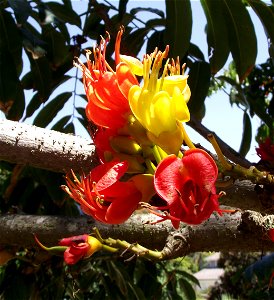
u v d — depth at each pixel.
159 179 0.15
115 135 0.18
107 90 0.18
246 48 0.38
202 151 0.16
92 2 0.45
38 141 0.23
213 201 0.15
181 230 0.26
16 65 0.41
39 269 0.41
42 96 0.44
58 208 0.47
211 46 0.40
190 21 0.37
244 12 0.38
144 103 0.17
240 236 0.25
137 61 0.18
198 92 0.41
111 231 0.28
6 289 0.41
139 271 0.46
